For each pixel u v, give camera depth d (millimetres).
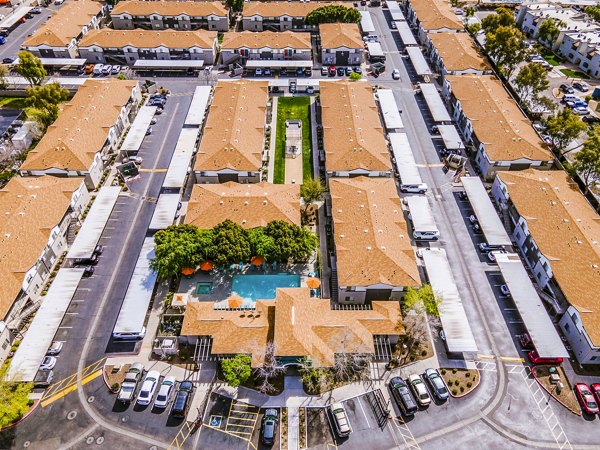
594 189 115875
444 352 84312
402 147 124250
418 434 73562
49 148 114688
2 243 90188
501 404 77312
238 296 92000
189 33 166250
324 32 170500
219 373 80500
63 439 72438
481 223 103500
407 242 95250
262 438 72250
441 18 179250
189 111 136250
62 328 86812
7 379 73750
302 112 143125
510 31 148250
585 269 87062
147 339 85312
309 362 77500
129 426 74062
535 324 84438
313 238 95562
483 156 120188
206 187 107812
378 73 161875
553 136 123625
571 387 79562
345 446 72000
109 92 135000
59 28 168500
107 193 109750
